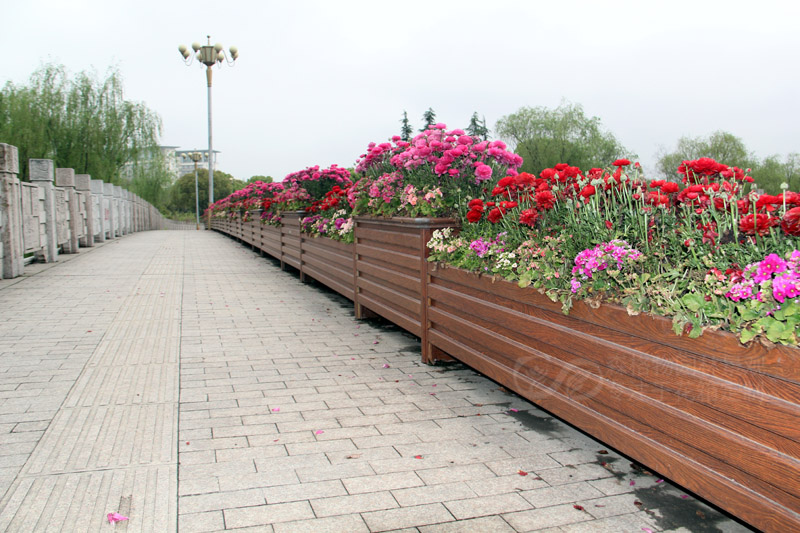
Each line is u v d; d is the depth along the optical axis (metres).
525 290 3.44
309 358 5.06
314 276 8.77
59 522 2.35
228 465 2.93
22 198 9.90
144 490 2.64
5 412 3.56
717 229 2.56
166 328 6.09
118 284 9.08
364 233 6.18
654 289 2.51
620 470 2.97
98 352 5.02
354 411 3.76
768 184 43.19
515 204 3.90
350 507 2.54
